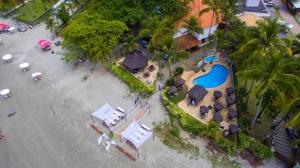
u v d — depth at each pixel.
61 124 44.44
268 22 40.00
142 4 58.12
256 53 38.22
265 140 39.00
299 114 29.48
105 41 52.53
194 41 58.28
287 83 31.83
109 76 53.81
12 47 65.06
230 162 37.06
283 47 37.09
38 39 67.56
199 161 37.47
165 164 37.28
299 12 70.38
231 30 54.16
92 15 56.78
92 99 48.72
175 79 50.75
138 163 37.62
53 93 50.69
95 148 40.12
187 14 60.56
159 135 41.34
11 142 42.06
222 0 49.75
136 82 50.06
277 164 36.41
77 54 55.00
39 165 38.34
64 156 39.31
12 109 48.06
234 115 41.56
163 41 47.91
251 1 67.62
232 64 52.88
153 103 47.06
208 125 39.50
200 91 45.44
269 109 39.28
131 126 40.66
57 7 77.81
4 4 75.06
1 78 55.53
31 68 57.50
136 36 60.16
